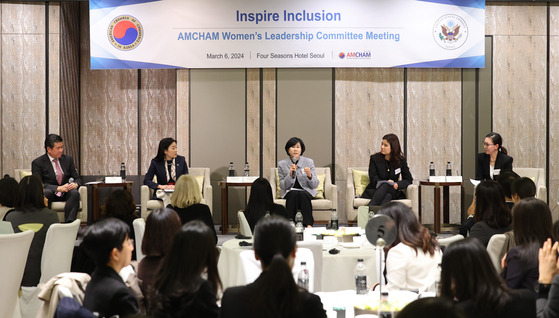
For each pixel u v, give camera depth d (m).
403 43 8.44
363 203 7.74
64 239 4.32
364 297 2.91
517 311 1.96
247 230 5.10
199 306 2.13
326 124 8.66
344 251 4.29
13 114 8.44
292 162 7.79
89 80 9.23
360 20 8.41
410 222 3.17
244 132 8.62
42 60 8.41
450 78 8.64
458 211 8.79
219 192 8.70
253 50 8.41
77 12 9.12
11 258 3.51
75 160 8.98
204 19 8.37
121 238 2.39
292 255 2.13
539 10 8.63
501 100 8.66
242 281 3.59
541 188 7.49
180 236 2.19
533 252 2.81
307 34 8.41
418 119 8.67
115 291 2.31
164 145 7.84
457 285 1.99
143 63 8.36
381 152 7.80
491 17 8.62
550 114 8.70
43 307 2.65
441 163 8.72
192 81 8.54
